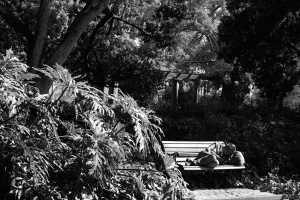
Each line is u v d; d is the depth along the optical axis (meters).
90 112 5.62
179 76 26.81
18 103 5.29
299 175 11.54
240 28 21.30
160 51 20.61
